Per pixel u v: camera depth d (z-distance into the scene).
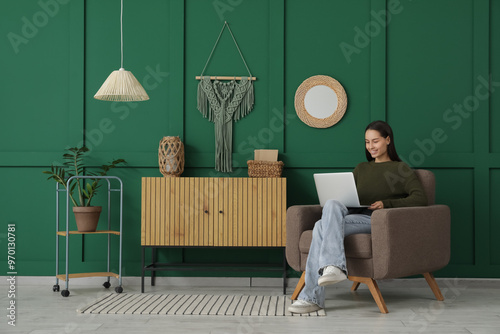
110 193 3.68
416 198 2.95
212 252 3.65
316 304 2.74
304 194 3.67
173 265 3.46
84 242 3.69
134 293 3.29
